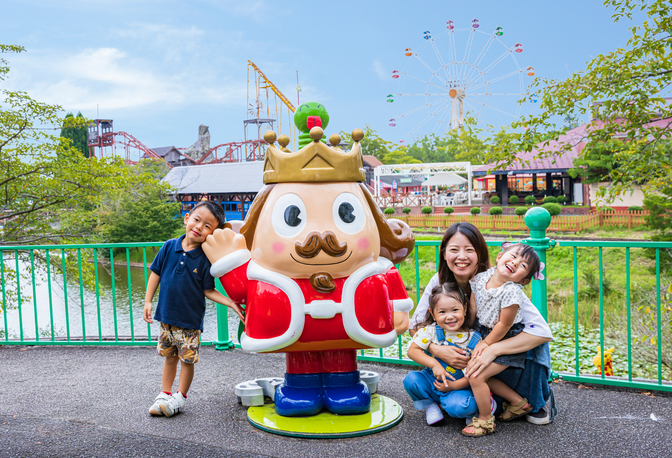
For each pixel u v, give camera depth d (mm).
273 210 2830
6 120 13633
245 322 2898
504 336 2828
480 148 59844
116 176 15250
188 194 44125
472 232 2914
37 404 3371
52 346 4957
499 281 2799
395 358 4262
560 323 8219
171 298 3074
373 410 3113
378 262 3010
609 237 20656
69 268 13375
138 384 3805
